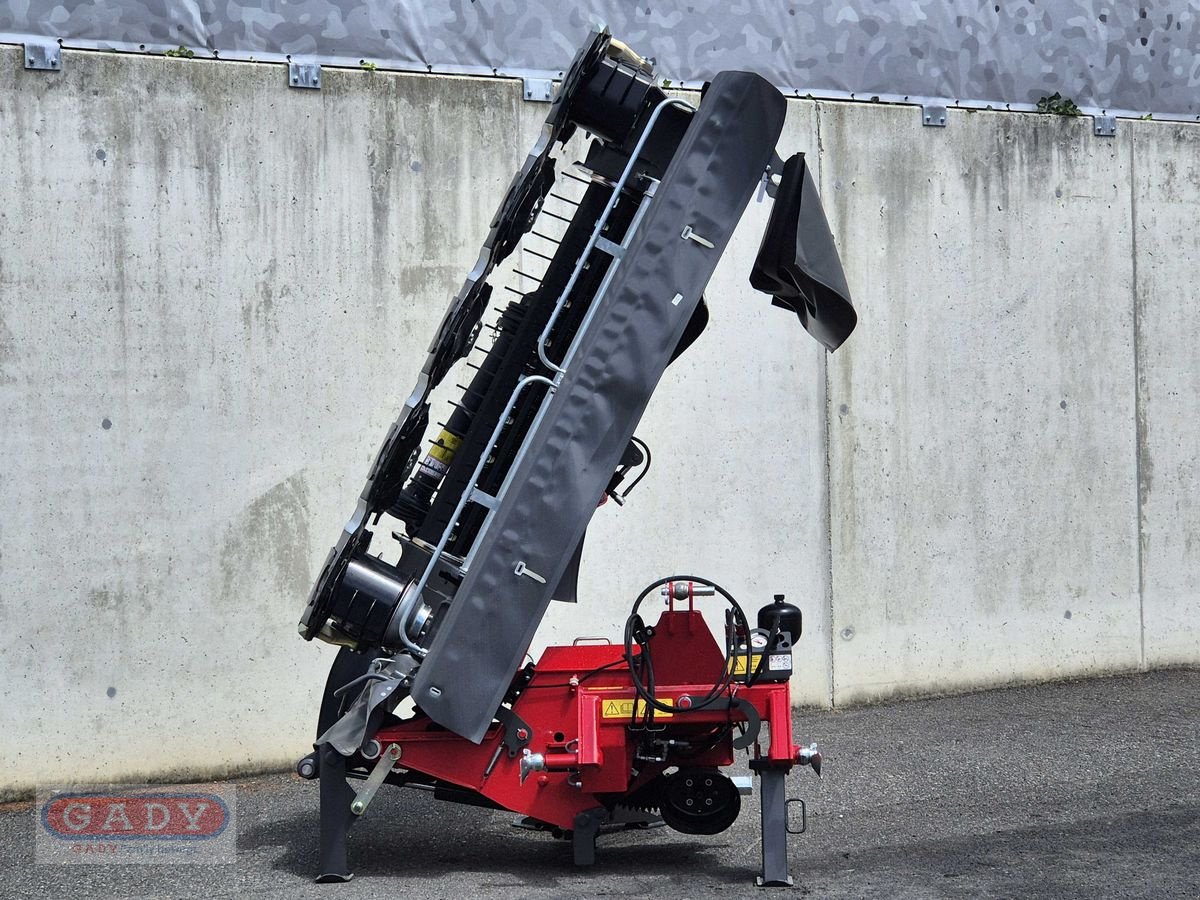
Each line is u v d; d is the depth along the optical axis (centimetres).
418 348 650
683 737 454
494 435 438
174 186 620
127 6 620
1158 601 771
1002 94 749
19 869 473
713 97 441
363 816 545
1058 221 754
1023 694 721
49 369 603
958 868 431
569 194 672
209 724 619
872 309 718
